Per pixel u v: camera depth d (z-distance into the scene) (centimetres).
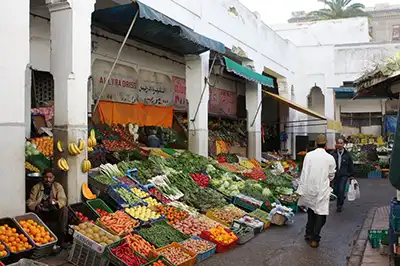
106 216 648
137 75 1332
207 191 938
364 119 2816
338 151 1053
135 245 568
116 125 1173
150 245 608
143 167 915
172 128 1459
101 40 1165
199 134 1212
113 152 1003
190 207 844
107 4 983
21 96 594
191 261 585
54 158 704
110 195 729
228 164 1368
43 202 643
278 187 1116
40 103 1009
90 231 559
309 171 704
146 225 684
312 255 655
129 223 654
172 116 1412
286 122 2230
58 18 707
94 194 736
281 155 2089
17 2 590
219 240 672
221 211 847
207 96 1248
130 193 755
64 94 697
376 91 736
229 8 1429
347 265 599
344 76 2316
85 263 540
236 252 673
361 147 2417
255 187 1059
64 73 698
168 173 941
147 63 1380
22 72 596
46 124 955
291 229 843
